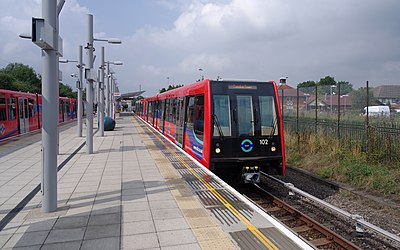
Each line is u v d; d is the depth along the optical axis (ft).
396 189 28.94
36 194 22.44
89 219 17.12
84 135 66.64
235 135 28.63
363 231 21.03
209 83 29.58
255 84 30.40
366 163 36.45
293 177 38.01
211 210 18.51
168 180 25.82
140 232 15.37
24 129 71.15
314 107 55.31
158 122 75.92
